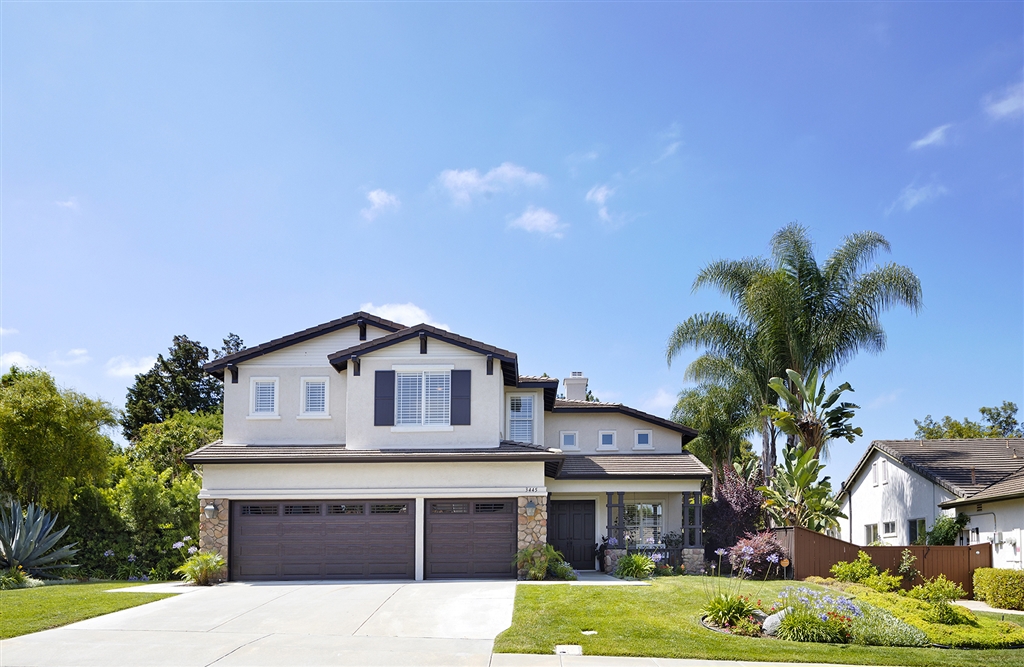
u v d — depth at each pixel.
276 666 12.43
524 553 22.36
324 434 25.52
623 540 25.52
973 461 29.75
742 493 28.66
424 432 23.91
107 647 13.55
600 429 29.97
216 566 22.31
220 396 62.28
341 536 23.11
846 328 30.20
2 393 25.80
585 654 13.13
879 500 34.62
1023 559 22.09
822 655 13.21
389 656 13.05
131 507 26.59
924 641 14.24
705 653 13.15
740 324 32.31
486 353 24.11
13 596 18.62
